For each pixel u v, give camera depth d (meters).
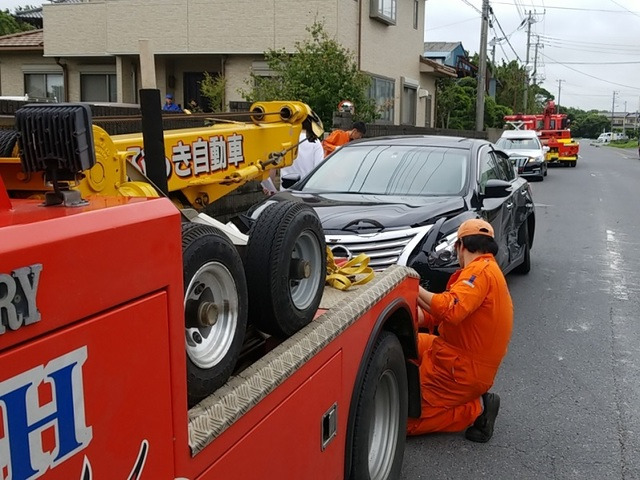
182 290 1.85
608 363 5.77
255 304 2.62
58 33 20.39
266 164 4.02
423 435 4.50
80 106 1.69
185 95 20.50
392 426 3.67
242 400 2.18
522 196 8.34
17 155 2.14
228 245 2.30
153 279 1.72
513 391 5.18
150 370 1.72
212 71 20.16
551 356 5.93
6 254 1.31
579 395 5.11
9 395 1.33
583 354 5.98
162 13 19.30
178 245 1.82
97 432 1.54
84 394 1.50
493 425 4.41
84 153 1.68
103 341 1.55
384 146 7.38
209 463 2.00
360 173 6.99
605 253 10.66
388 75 23.22
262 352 2.81
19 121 1.71
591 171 32.09
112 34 19.67
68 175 1.76
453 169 6.85
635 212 15.91
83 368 1.50
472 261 4.24
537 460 4.17
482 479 3.95
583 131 171.62
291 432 2.50
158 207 1.77
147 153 2.72
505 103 62.34
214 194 3.70
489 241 4.24
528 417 4.75
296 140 4.30
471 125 40.50
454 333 4.19
